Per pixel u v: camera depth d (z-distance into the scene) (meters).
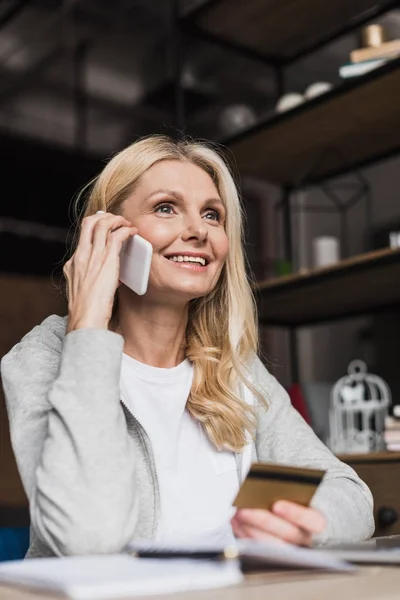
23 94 5.59
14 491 5.04
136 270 1.02
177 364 1.15
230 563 0.58
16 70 5.52
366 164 2.66
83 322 0.89
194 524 0.98
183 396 1.09
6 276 5.65
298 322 2.76
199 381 1.11
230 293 1.21
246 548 0.60
